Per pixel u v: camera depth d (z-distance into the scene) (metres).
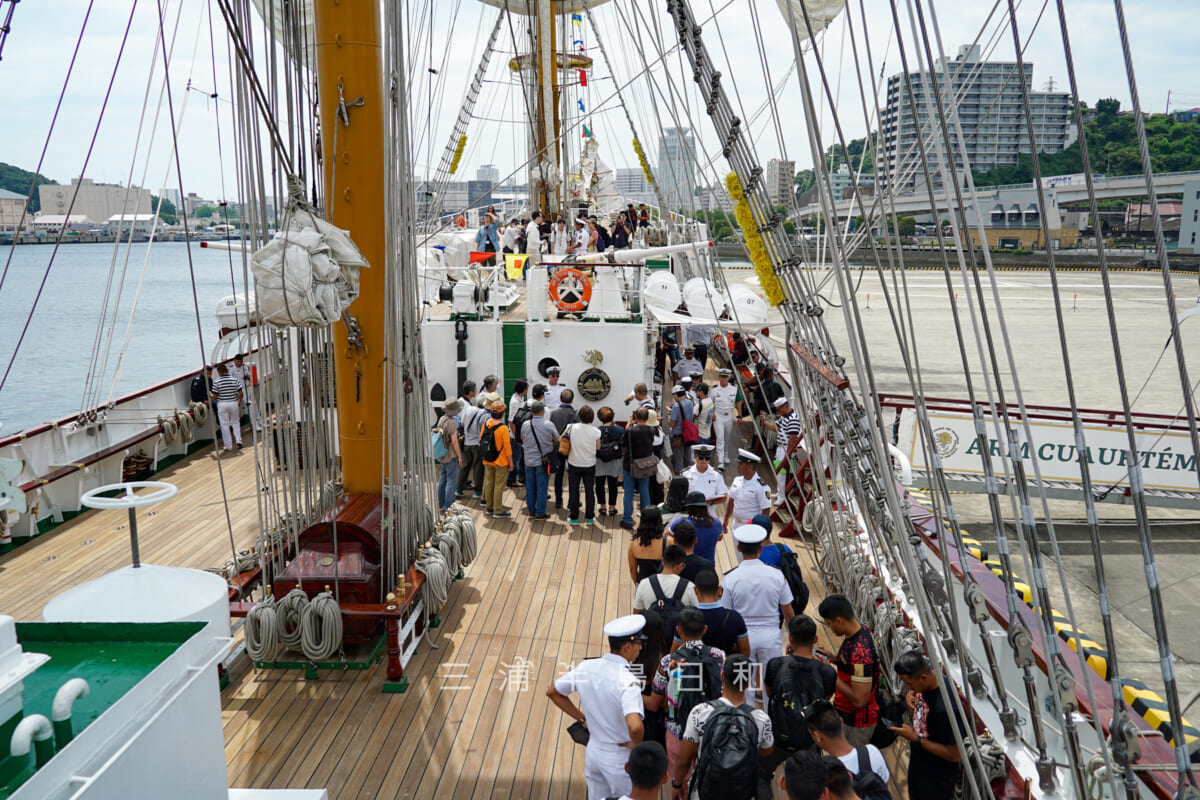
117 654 3.60
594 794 4.54
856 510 8.27
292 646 6.80
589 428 10.14
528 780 5.56
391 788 5.47
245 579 7.40
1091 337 33.28
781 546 6.63
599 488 10.62
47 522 10.29
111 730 3.07
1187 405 2.69
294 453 7.50
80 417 10.95
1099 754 3.97
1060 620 5.76
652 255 12.45
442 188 19.27
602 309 13.13
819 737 4.13
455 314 13.06
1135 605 9.70
